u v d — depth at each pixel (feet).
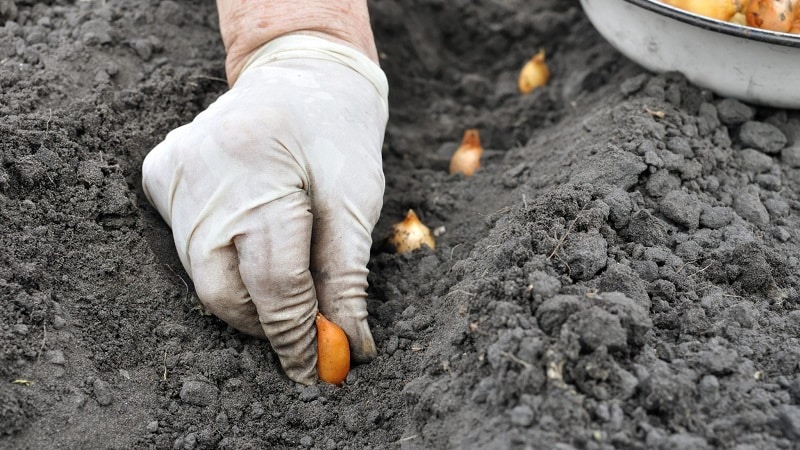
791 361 2.09
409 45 2.90
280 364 2.21
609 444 1.99
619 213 2.24
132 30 2.53
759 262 2.21
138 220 2.29
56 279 2.19
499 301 2.11
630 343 2.07
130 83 2.45
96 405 2.12
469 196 2.52
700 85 2.47
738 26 2.29
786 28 2.38
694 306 2.16
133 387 2.15
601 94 2.63
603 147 2.36
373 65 2.33
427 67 2.92
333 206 2.16
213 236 2.13
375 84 2.31
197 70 2.50
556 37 2.95
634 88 2.49
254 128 2.12
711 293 2.19
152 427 2.12
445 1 3.00
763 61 2.36
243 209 2.11
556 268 2.16
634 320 2.07
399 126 2.76
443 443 2.05
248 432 2.15
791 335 2.14
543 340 2.04
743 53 2.36
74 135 2.32
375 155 2.23
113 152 2.34
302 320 2.15
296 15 2.30
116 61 2.47
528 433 1.99
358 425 2.15
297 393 2.18
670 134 2.39
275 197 2.11
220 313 2.17
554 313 2.06
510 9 3.00
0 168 2.22
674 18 2.32
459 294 2.20
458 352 2.12
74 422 2.09
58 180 2.27
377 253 2.41
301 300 2.14
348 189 2.17
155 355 2.19
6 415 2.06
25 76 2.39
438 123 2.78
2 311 2.13
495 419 2.02
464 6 3.00
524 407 2.00
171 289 2.25
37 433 2.07
